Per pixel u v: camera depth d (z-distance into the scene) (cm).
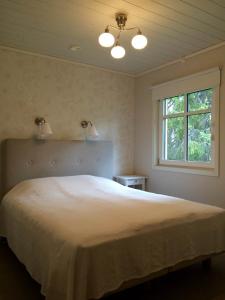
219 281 208
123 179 370
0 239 293
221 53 289
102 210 203
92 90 370
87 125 365
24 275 218
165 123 373
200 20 235
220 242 212
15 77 309
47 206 217
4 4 209
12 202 250
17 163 300
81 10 218
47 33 264
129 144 412
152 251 171
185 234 190
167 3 207
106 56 329
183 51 311
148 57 330
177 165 350
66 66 346
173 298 183
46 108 331
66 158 334
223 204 288
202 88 309
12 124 308
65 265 143
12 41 285
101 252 147
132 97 415
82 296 137
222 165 290
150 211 201
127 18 230
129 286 163
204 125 318
